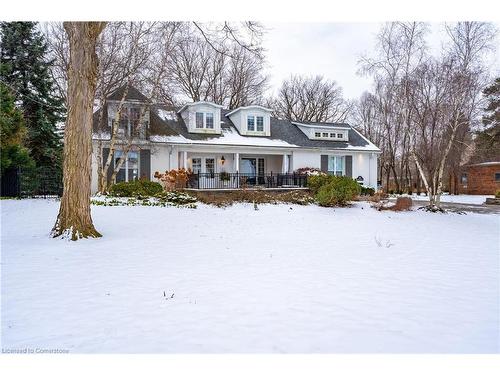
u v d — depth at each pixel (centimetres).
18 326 427
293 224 1333
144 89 2088
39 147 2441
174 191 1881
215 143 2400
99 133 1958
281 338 403
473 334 417
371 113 4812
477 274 676
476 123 1884
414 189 4062
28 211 1445
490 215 1803
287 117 4991
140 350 377
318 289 570
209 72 3856
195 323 438
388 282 616
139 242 946
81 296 529
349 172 2892
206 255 810
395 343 395
